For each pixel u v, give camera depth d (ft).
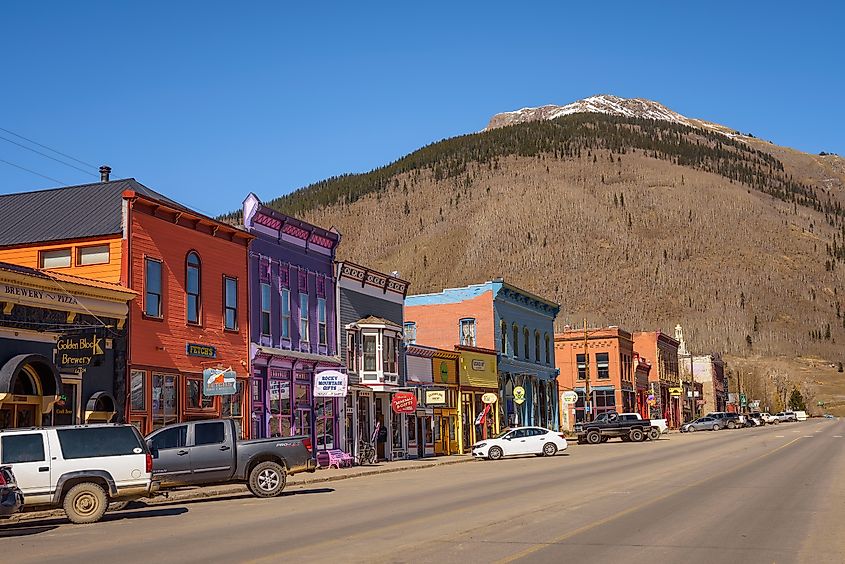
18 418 79.00
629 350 289.53
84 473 59.77
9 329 78.95
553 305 230.27
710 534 46.47
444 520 53.88
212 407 105.91
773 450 141.38
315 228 132.16
